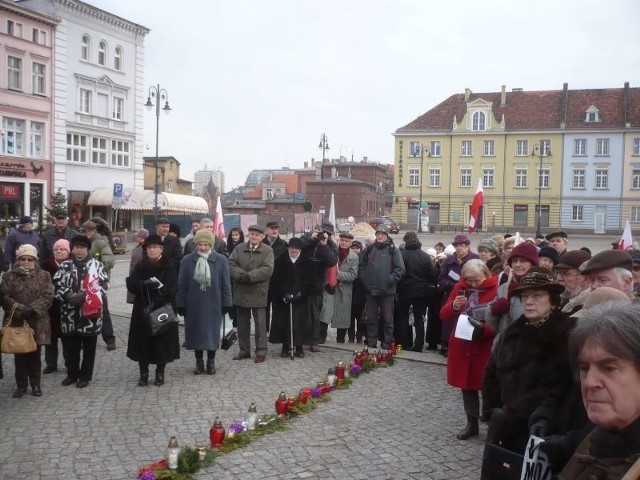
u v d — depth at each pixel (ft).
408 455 19.13
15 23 120.78
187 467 17.30
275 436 20.54
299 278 32.32
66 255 28.12
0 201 119.75
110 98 143.23
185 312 28.78
